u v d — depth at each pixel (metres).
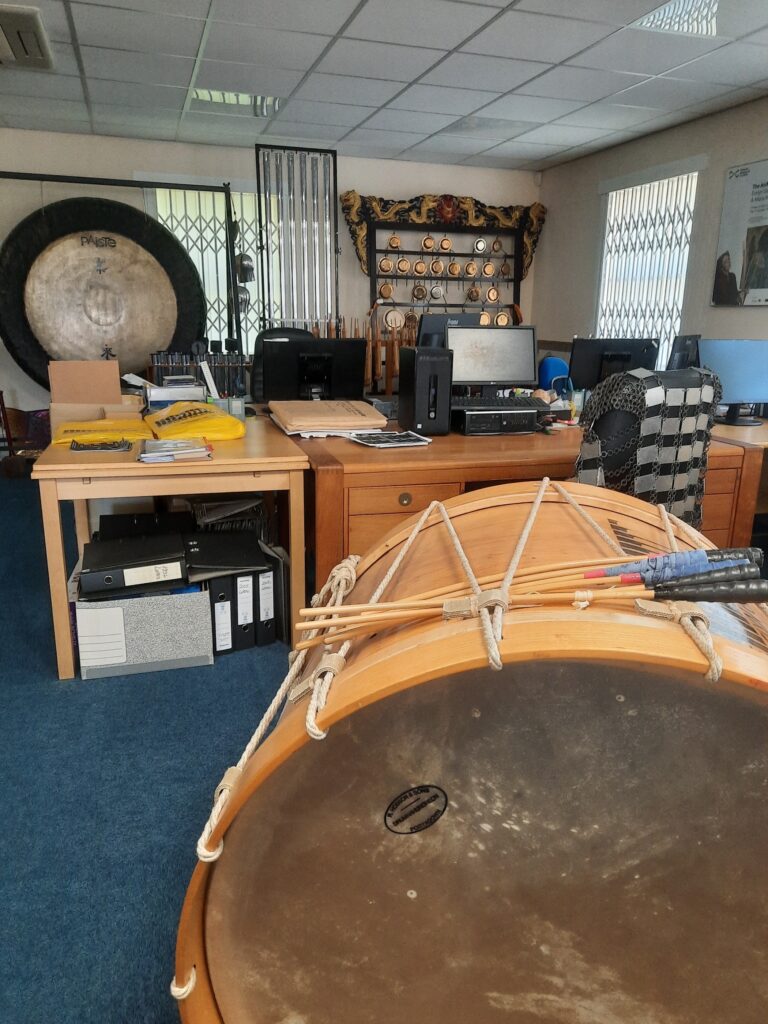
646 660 0.59
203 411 2.78
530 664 0.63
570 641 0.60
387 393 6.53
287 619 2.61
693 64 4.24
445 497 2.40
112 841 1.65
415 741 0.65
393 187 6.91
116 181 5.56
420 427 2.83
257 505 2.95
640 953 0.72
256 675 2.39
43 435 5.80
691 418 2.18
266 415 3.40
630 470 2.17
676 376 2.13
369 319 6.94
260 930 0.71
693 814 0.66
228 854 0.67
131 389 4.48
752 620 0.89
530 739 0.66
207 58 4.21
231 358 5.31
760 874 0.67
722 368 3.38
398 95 4.87
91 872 1.56
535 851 0.69
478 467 2.40
